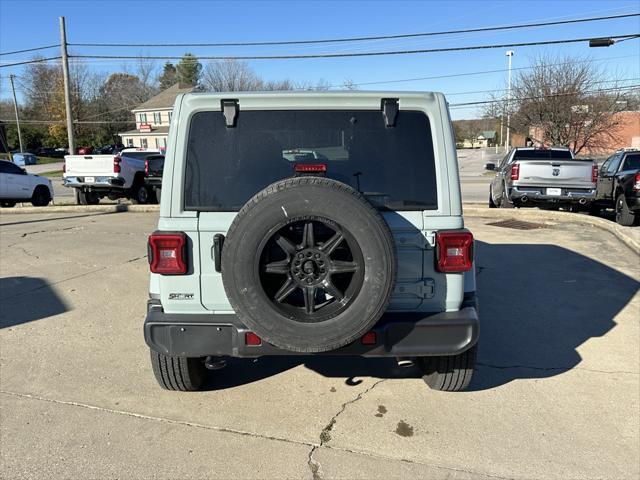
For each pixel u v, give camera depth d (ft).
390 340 9.46
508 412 10.85
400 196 9.61
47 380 12.35
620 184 34.99
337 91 9.67
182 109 9.58
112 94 257.14
